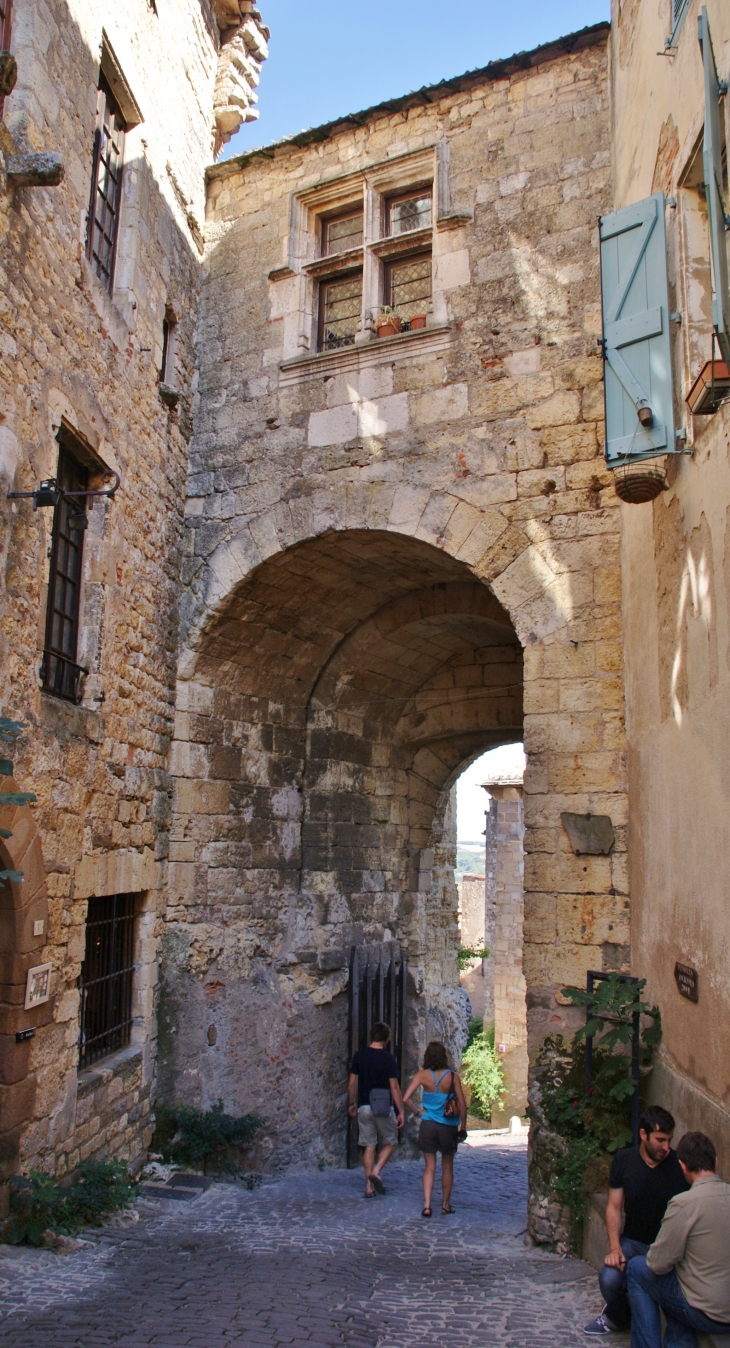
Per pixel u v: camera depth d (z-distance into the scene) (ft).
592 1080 19.27
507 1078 61.41
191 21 28.78
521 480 23.79
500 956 64.85
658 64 18.25
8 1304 14.16
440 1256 18.44
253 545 26.84
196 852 26.76
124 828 22.93
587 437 23.29
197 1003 26.18
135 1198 21.56
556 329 24.14
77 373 20.04
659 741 17.49
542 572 23.13
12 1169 17.03
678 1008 15.79
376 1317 14.47
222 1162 25.63
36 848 17.74
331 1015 31.40
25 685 17.39
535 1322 14.25
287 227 28.68
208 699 27.81
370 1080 25.90
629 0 21.22
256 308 28.60
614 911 20.81
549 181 25.00
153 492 25.29
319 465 26.40
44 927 18.07
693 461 15.14
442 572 29.32
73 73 19.83
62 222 19.26
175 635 26.99
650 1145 13.43
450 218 25.73
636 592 19.93
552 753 22.16
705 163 12.81
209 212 30.14
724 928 13.15
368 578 29.45
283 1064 28.99
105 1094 21.34
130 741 23.40
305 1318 14.24
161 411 25.98
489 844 70.08
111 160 23.73
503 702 35.01
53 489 16.84
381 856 35.32
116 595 22.57
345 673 32.83
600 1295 15.56
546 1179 19.48
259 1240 19.17
